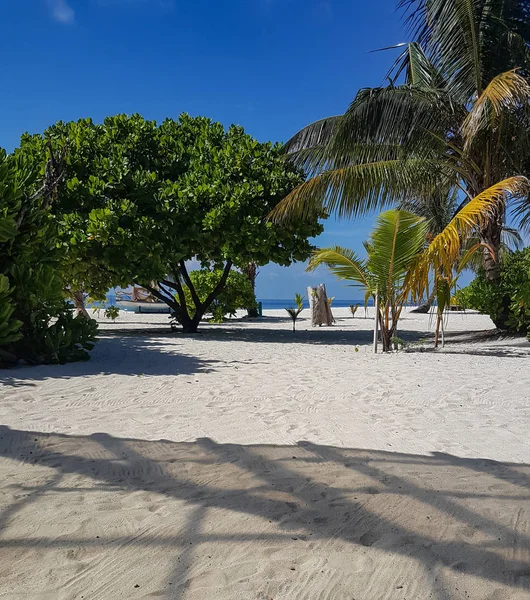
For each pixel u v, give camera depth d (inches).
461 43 489.4
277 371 296.0
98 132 617.6
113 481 118.0
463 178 530.9
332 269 428.1
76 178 545.6
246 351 411.5
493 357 378.9
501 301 545.0
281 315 1277.1
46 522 95.9
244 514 100.8
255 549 87.4
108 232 508.7
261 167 594.9
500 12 497.0
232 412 190.2
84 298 905.5
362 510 103.3
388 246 398.3
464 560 84.5
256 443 149.7
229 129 671.1
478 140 484.4
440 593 75.4
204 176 577.0
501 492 113.5
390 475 124.0
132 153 605.0
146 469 126.4
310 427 169.5
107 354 350.9
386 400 216.5
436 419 183.9
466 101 513.3
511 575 80.4
